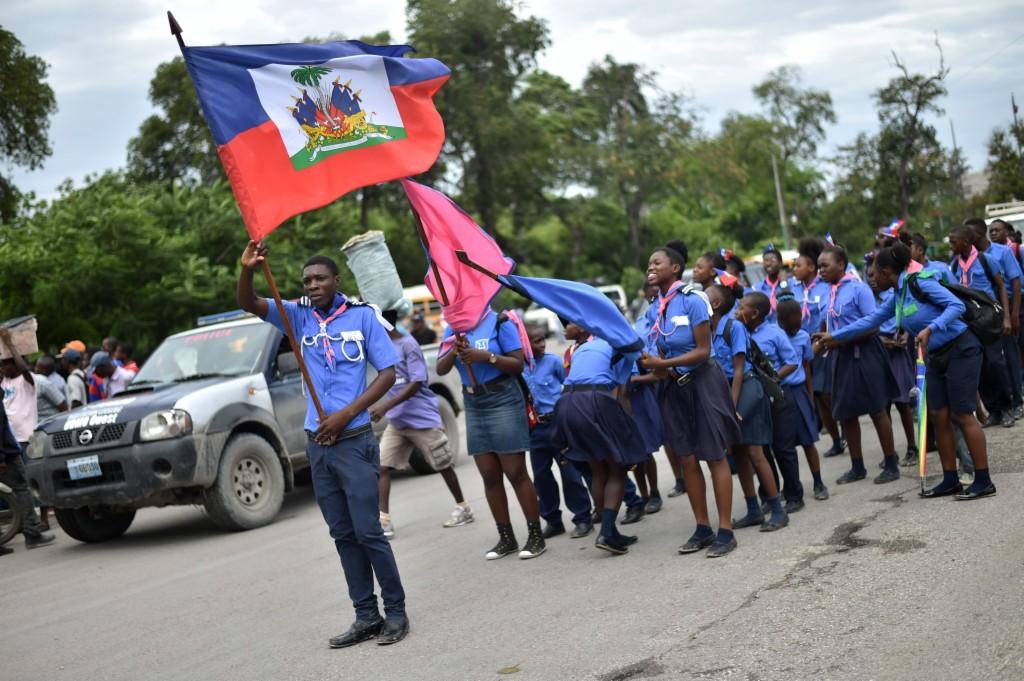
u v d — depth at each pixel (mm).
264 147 5762
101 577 8422
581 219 61125
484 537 8266
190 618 6707
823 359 9672
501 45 45562
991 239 11531
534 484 8078
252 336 10625
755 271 22109
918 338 7230
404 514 9727
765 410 7340
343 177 5996
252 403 9961
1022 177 28172
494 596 6383
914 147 39156
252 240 5660
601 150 60312
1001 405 8484
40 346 22875
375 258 9164
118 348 14484
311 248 28281
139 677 5582
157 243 23328
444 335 7621
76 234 22609
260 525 9797
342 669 5297
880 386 8266
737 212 77062
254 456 9836
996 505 6934
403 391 8484
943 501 7312
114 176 27609
